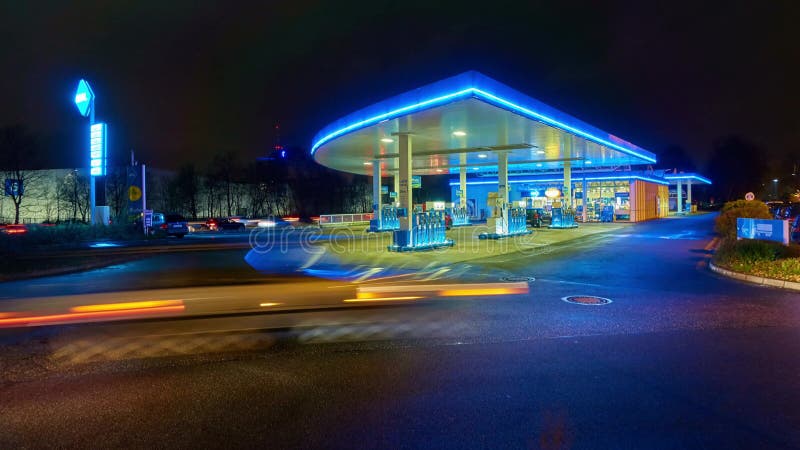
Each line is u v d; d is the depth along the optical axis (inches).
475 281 488.1
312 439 154.9
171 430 162.4
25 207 2436.0
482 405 179.8
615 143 1091.9
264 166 3073.3
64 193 2380.7
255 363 231.9
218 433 159.8
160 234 1422.2
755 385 197.6
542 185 2085.4
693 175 2310.5
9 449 150.1
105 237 1293.1
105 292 462.3
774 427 160.9
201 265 690.8
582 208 1831.9
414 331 287.0
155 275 590.2
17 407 183.0
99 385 205.3
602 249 796.0
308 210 3228.3
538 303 368.5
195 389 199.2
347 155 1255.5
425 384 201.8
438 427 162.6
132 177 1480.1
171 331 295.4
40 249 1005.2
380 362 231.0
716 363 224.8
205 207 2918.3
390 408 178.1
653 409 175.2
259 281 523.5
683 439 152.9
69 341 275.7
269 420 169.2
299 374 215.8
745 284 458.0
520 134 868.0
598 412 172.9
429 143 983.0
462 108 632.4
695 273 534.9
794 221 764.6
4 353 253.1
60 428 164.7
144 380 210.7
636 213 1766.7
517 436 155.5
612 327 293.4
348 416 171.6
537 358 234.4
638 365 222.8
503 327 294.5
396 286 463.8
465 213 1549.0
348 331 289.3
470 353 243.0
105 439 156.3
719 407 176.7
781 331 282.0
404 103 676.1
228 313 347.6
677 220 1809.8
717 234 1044.5
